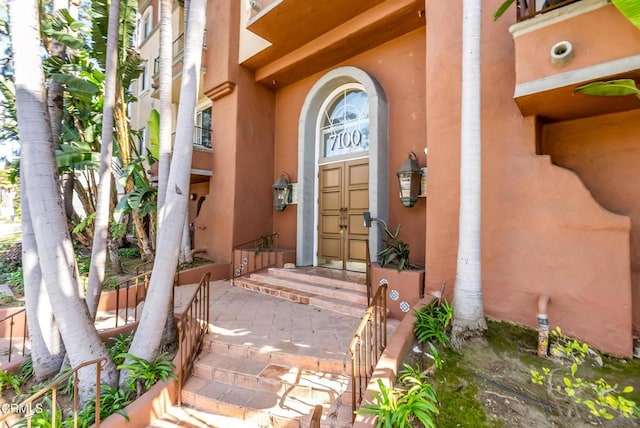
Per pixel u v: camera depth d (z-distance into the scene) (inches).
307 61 282.4
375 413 90.8
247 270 288.2
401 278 179.3
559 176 136.6
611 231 123.7
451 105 169.8
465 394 105.3
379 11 225.3
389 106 247.0
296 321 178.9
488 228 154.3
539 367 118.0
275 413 111.8
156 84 401.7
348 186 273.1
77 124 339.3
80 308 128.4
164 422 116.0
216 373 134.6
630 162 138.1
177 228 138.0
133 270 310.8
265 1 293.4
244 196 309.6
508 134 150.9
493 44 157.2
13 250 431.8
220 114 324.8
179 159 137.7
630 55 105.9
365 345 116.3
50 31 252.1
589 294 127.3
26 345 192.7
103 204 164.4
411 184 210.4
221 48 313.0
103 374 130.0
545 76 122.0
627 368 114.0
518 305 143.9
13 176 351.3
